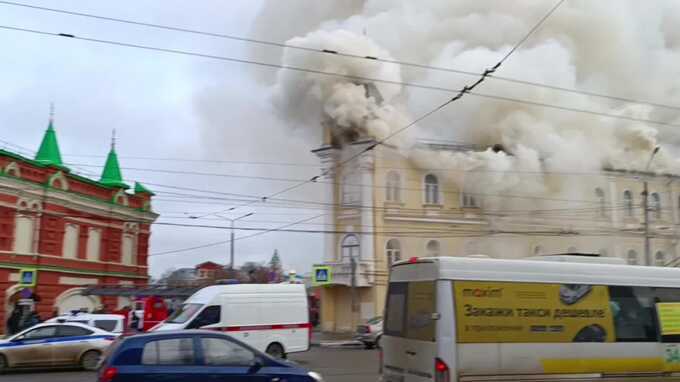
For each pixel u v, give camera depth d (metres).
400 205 39.62
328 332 39.22
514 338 8.98
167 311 32.56
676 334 10.22
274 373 9.52
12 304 31.73
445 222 40.78
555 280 9.49
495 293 9.03
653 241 45.00
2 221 31.33
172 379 8.92
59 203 35.78
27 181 33.03
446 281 8.83
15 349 17.67
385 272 38.41
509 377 8.84
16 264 32.16
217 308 18.59
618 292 9.97
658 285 10.35
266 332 19.05
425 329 8.89
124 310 34.09
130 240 43.94
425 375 8.72
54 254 35.03
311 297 45.03
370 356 23.09
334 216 40.56
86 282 38.09
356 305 38.41
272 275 63.00
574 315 9.50
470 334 8.73
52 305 34.59
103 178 44.09
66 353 18.23
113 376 8.70
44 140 40.31
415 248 39.62
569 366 9.27
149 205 45.97
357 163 39.78
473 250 41.25
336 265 38.53
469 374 8.59
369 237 38.38
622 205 44.34
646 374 9.87
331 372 17.33
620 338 9.77
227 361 9.37
